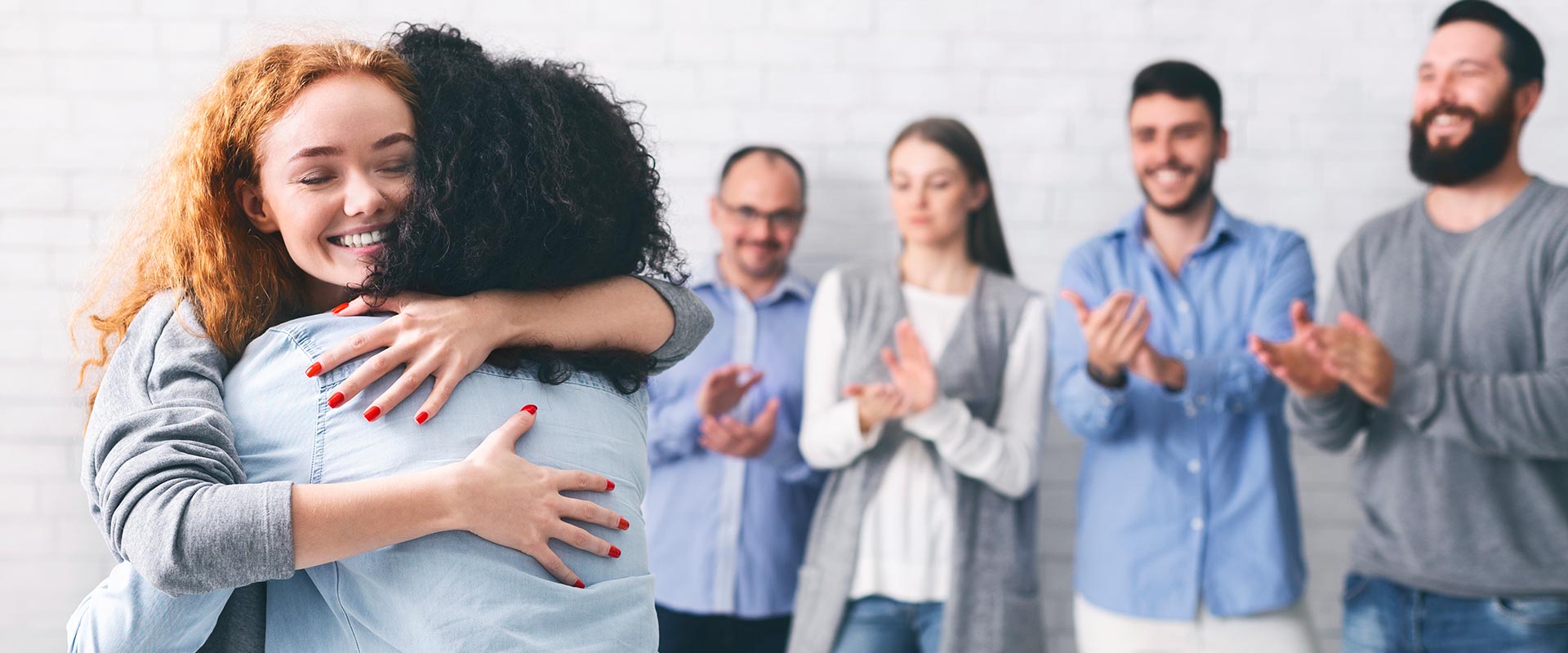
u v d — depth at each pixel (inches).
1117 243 100.5
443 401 32.9
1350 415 91.8
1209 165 98.4
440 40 37.3
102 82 98.0
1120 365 93.2
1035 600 93.9
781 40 102.3
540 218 34.4
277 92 34.2
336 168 34.1
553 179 34.3
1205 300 97.5
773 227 97.3
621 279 39.7
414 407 32.9
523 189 33.9
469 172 33.6
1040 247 102.6
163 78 98.4
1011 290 98.0
